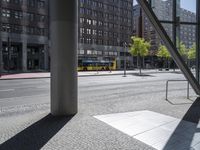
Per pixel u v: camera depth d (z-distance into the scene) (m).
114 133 6.79
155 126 7.47
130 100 12.53
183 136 6.52
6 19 61.09
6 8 61.06
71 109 9.01
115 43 93.81
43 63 69.62
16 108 10.63
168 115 8.91
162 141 6.15
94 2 86.44
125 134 6.71
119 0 95.56
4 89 18.66
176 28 12.06
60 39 8.70
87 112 9.42
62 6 8.59
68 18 8.67
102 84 22.86
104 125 7.59
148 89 18.38
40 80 29.20
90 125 7.59
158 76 38.00
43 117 8.66
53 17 8.71
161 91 16.94
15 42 63.66
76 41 8.98
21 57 65.44
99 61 67.38
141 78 32.66
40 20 68.00
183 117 8.59
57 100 8.87
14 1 62.53
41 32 68.44
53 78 8.91
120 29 96.19
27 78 32.69
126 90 17.70
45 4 68.81
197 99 12.66
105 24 90.44
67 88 8.84
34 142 6.10
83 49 82.62
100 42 88.56
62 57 8.73
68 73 8.82
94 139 6.30
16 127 7.43
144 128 7.26
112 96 14.27
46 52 69.44
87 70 64.75
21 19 64.06
